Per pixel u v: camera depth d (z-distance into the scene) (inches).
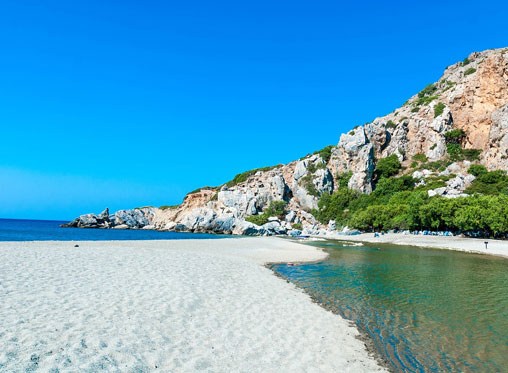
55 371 301.0
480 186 4136.3
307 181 5792.3
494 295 799.7
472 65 7308.1
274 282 869.8
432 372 400.2
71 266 786.2
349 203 5142.7
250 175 6653.5
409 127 6008.9
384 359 430.6
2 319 405.4
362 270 1162.6
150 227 6535.4
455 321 590.2
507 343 491.5
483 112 5137.8
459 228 3058.6
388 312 638.5
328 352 435.5
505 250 2039.9
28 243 1501.0
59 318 429.7
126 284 650.2
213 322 495.8
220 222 5064.0
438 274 1111.0
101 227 6314.0
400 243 2753.4
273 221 5157.5
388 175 5462.6
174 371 337.1
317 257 1539.1
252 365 373.7
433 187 4480.8
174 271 840.3
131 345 378.6
